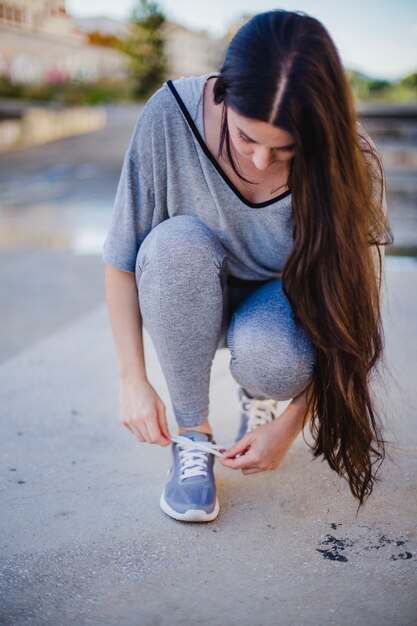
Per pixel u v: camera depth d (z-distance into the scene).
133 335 1.31
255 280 1.40
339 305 1.13
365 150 1.15
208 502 1.29
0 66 23.38
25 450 1.61
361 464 1.26
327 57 0.96
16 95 21.34
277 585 1.12
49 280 3.38
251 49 0.97
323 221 1.06
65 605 1.08
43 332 2.55
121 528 1.29
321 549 1.22
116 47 30.56
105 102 25.70
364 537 1.25
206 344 1.28
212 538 1.25
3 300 3.00
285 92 0.94
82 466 1.54
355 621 1.03
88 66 29.48
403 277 3.02
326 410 1.24
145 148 1.23
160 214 1.30
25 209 6.16
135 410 1.26
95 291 3.16
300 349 1.22
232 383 2.04
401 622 1.02
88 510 1.35
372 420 1.27
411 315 2.52
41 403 1.88
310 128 0.98
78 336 2.46
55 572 1.16
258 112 0.96
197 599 1.09
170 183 1.24
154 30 27.97
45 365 2.17
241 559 1.19
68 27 28.41
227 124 1.13
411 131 10.20
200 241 1.22
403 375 1.99
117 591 1.11
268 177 1.20
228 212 1.26
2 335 2.52
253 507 1.36
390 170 7.17
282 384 1.24
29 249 4.22
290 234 1.28
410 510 1.34
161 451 1.61
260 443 1.25
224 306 1.40
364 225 1.09
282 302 1.27
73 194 7.15
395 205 5.15
